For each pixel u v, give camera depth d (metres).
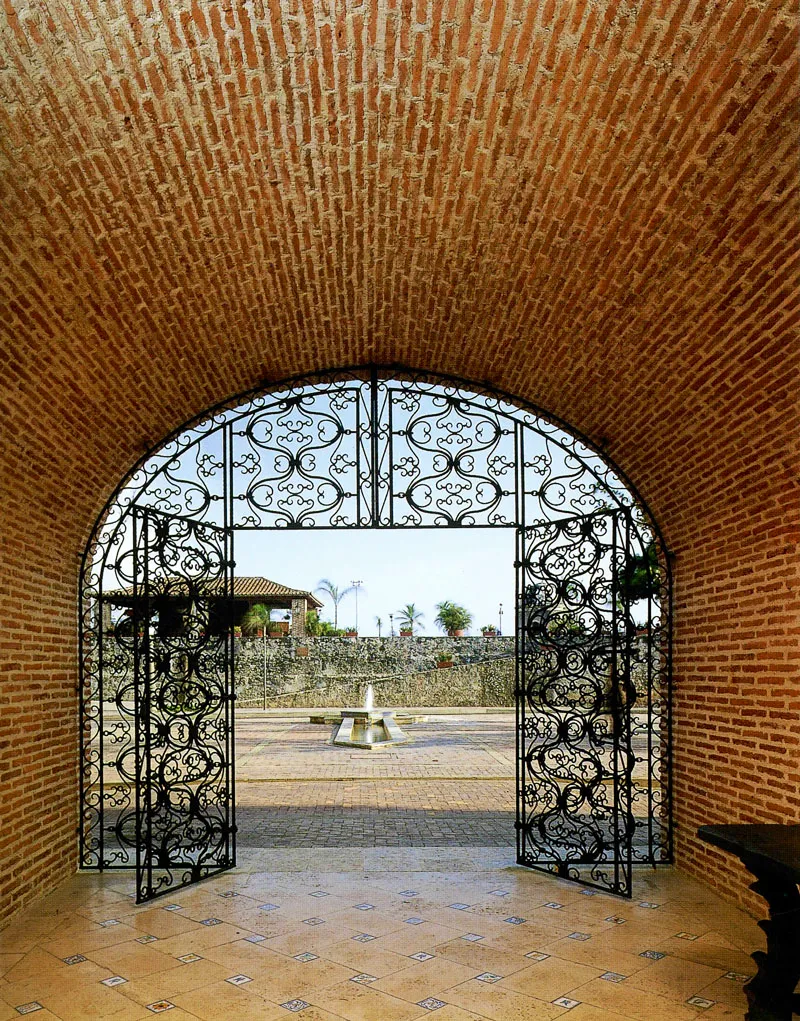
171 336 6.73
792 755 5.86
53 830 7.08
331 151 4.91
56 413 6.41
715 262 5.12
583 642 7.37
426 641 32.84
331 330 7.47
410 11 3.85
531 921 6.19
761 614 6.30
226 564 8.02
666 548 7.98
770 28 3.56
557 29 3.88
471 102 4.47
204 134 4.62
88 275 5.51
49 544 7.11
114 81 4.10
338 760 16.02
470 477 8.19
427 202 5.49
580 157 4.77
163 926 6.12
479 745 18.48
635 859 7.71
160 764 7.12
